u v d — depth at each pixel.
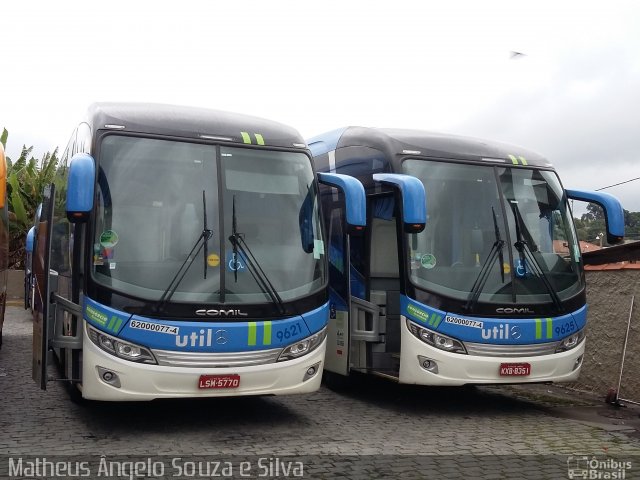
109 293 6.72
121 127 7.20
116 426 7.41
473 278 8.26
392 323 8.86
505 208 8.66
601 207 9.26
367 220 9.13
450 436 7.41
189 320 6.84
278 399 9.20
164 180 7.16
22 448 6.48
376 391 9.98
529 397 9.87
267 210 7.50
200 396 6.85
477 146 9.01
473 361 8.02
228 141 7.55
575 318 8.63
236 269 7.15
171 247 7.00
